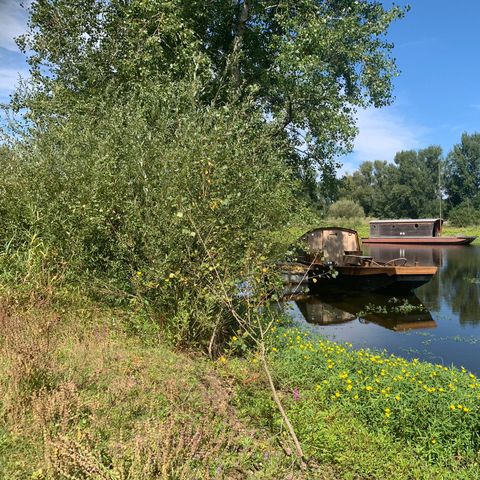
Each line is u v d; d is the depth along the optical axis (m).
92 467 3.07
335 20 14.34
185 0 13.11
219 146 7.02
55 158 8.24
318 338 9.37
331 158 15.73
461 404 5.50
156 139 7.58
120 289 7.50
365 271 16.38
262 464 4.01
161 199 6.96
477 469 4.67
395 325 12.37
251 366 6.21
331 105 14.06
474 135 79.88
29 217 7.72
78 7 14.05
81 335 6.08
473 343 10.62
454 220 63.38
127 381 4.73
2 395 4.05
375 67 14.95
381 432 5.07
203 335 7.08
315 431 4.72
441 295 16.81
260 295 6.86
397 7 14.32
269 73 14.44
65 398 3.97
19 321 5.64
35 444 3.46
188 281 6.83
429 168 83.56
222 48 15.66
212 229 6.63
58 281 7.31
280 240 8.40
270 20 15.29
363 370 6.55
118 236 7.20
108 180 7.37
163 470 3.08
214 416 4.59
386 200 82.81
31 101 9.74
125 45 13.64
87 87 13.15
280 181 9.24
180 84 8.52
